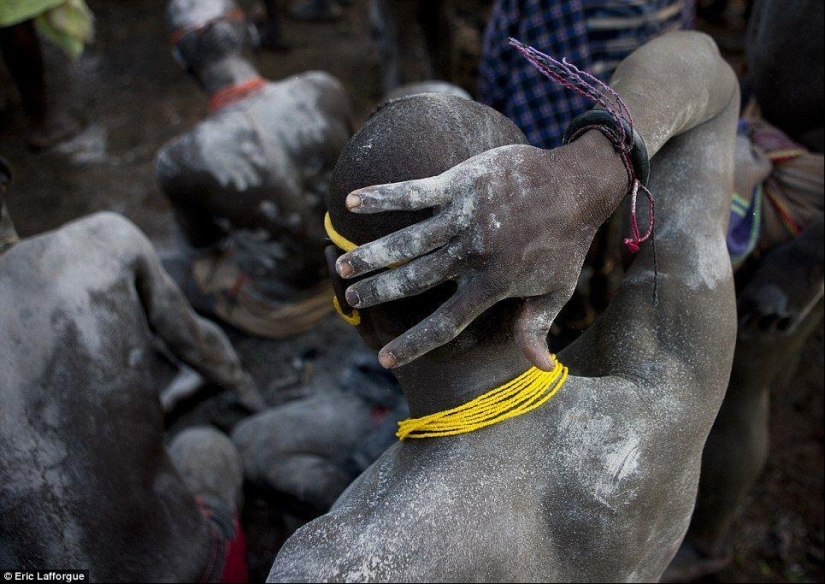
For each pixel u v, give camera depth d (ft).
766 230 5.80
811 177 5.66
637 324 3.68
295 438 7.01
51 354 4.42
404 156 2.88
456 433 3.15
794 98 5.73
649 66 3.72
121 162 12.84
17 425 4.27
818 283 5.48
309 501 6.90
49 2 5.84
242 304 9.23
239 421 8.60
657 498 3.49
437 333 2.67
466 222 2.62
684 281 3.70
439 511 2.94
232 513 6.37
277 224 8.26
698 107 3.74
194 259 9.23
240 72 8.10
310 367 9.29
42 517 4.41
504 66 8.10
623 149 3.04
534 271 2.73
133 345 4.90
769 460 8.48
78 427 4.49
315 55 15.51
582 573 3.44
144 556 4.95
